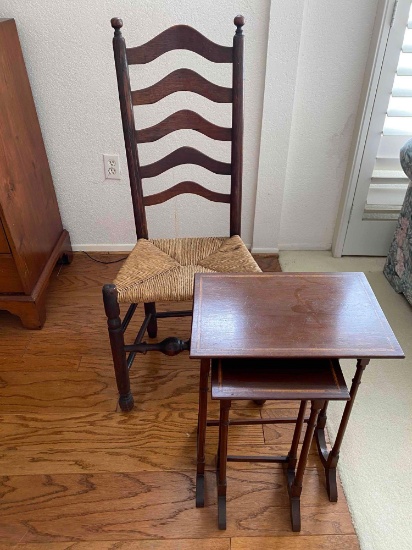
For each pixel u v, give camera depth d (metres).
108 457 1.30
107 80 1.71
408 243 1.76
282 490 1.21
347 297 1.04
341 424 1.08
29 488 1.22
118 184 1.95
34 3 1.55
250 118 1.80
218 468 1.18
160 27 1.62
